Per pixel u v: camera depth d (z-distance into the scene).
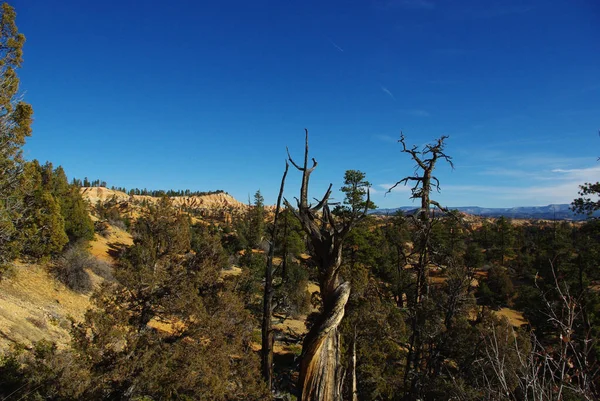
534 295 20.28
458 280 13.31
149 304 13.77
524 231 70.81
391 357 16.97
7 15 16.36
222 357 13.59
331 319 3.07
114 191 174.00
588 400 2.90
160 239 15.18
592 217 14.81
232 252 49.00
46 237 23.91
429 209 13.59
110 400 11.14
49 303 22.44
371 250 24.91
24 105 17.69
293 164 3.66
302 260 39.38
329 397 2.95
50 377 10.77
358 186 25.66
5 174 18.38
